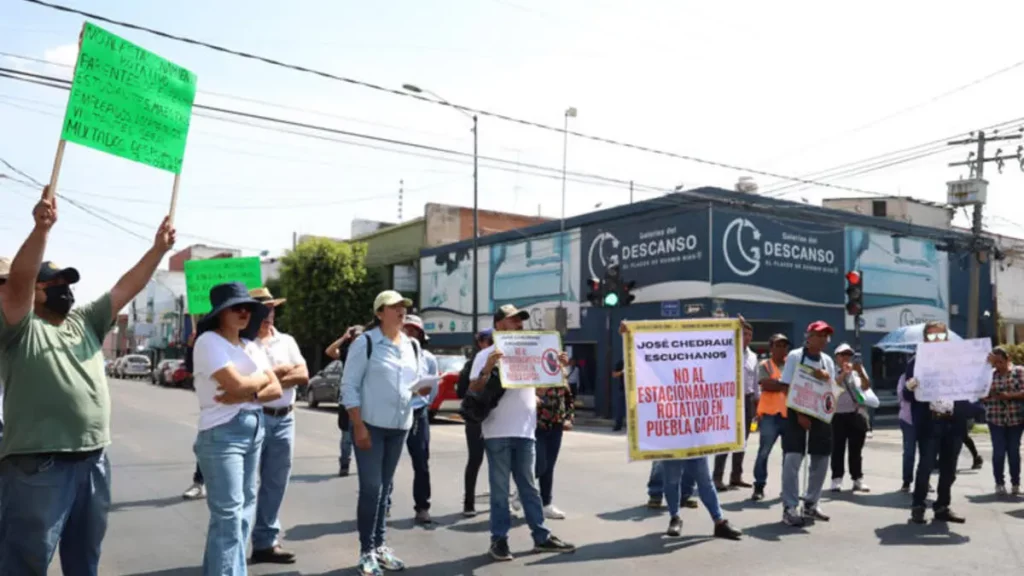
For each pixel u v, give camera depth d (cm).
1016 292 3394
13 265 372
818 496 772
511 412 628
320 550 645
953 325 2873
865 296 2572
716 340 716
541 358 641
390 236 3816
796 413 749
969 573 583
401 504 850
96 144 428
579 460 1226
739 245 2244
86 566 416
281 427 616
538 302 2803
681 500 836
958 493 955
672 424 687
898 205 3347
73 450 392
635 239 2427
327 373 2461
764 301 2291
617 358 2466
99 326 424
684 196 2259
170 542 666
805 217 2436
